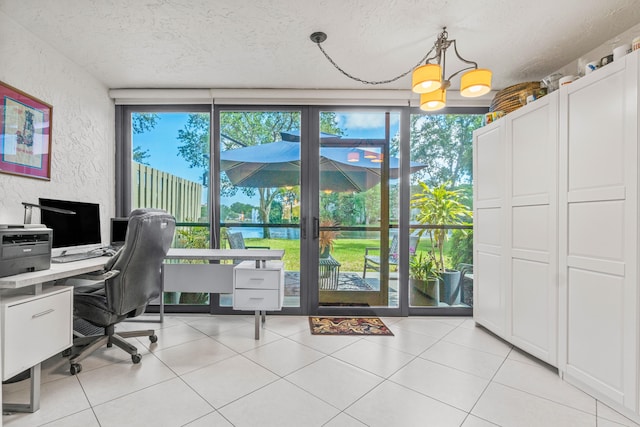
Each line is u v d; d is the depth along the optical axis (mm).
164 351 2178
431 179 3182
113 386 1705
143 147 3105
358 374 1879
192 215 3109
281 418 1449
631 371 1460
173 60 2428
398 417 1470
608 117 1568
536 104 2043
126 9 1817
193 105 3059
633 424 1438
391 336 2527
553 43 2168
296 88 2934
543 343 1986
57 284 2221
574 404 1597
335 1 1750
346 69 2578
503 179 2373
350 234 3150
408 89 2949
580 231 1729
